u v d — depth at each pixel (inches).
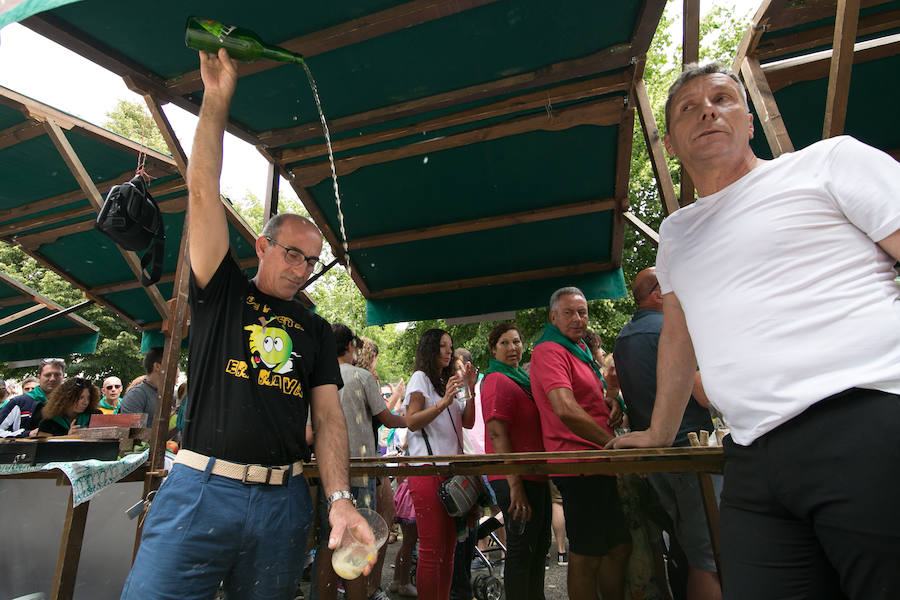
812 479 46.4
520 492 110.3
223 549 63.4
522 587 106.1
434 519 117.0
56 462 113.6
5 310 301.4
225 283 73.0
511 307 216.8
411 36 113.7
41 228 212.1
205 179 68.2
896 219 46.4
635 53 120.4
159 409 113.1
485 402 124.9
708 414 106.3
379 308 229.0
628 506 94.7
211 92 69.7
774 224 52.7
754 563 52.3
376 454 144.3
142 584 60.3
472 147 154.6
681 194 128.6
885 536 42.4
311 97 130.4
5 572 136.6
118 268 236.5
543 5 108.0
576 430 100.4
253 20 107.0
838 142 52.4
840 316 47.8
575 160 160.7
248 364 69.6
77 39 105.0
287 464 70.2
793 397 47.6
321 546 121.2
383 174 164.6
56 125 153.4
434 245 198.4
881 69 130.2
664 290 74.0
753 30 104.3
